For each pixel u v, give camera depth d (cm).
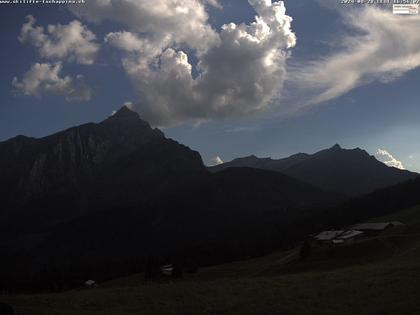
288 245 19125
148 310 3797
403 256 8706
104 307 3984
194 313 3641
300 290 4209
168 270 13900
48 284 18812
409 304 3316
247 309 3641
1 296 4572
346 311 3375
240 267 13100
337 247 10644
